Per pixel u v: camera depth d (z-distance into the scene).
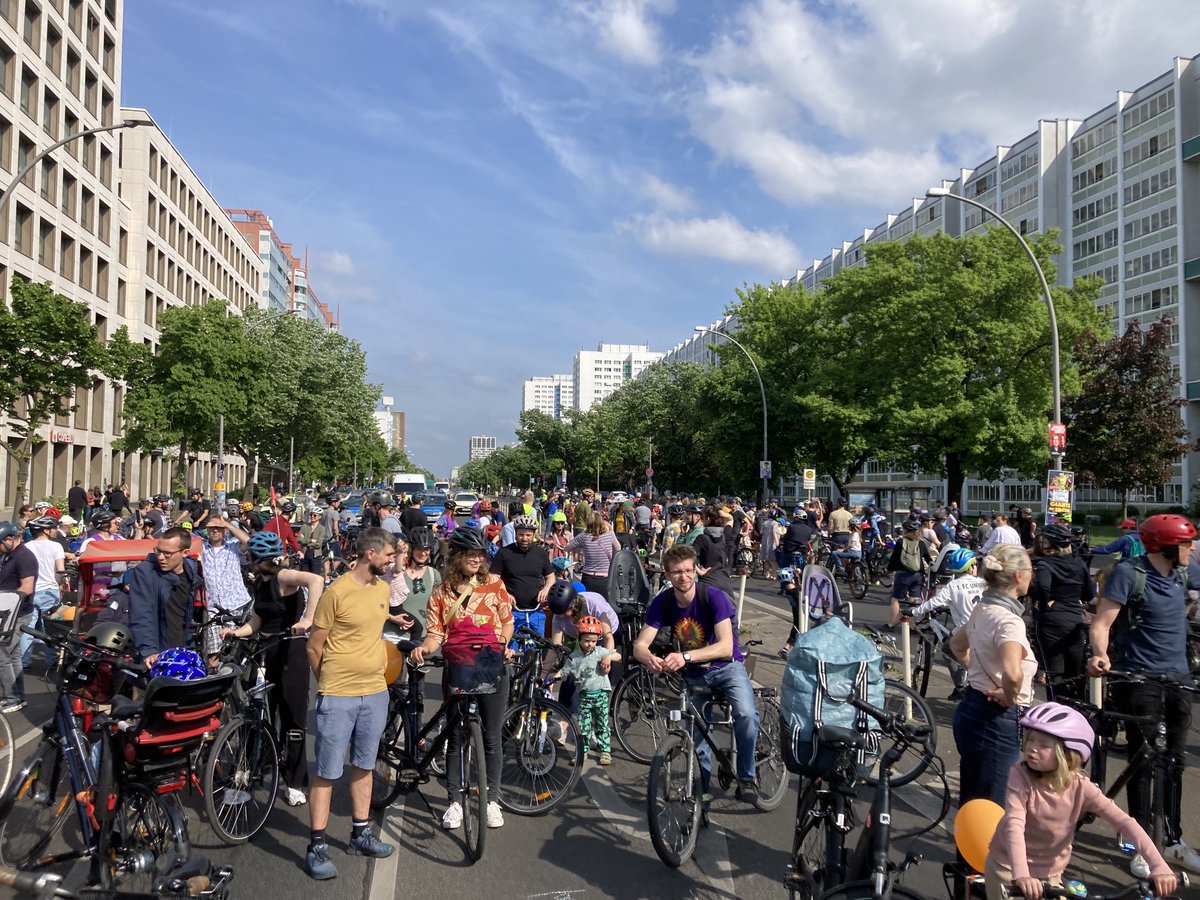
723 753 5.82
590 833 5.63
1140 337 34.69
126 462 56.31
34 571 9.35
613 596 9.72
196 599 6.95
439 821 5.84
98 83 48.56
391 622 6.21
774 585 21.88
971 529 30.67
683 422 65.56
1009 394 34.72
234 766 5.50
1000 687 4.41
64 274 44.94
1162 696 5.25
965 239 36.62
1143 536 5.44
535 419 108.44
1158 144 64.69
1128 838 3.23
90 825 4.59
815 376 45.50
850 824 4.11
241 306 89.50
